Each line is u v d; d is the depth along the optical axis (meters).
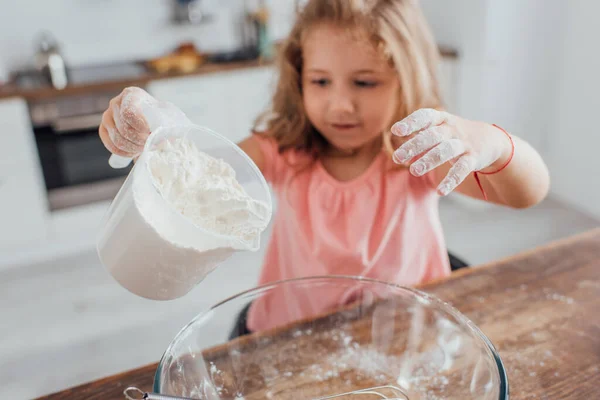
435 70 1.07
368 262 1.06
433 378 0.67
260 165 1.15
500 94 2.68
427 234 1.12
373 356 0.72
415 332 0.73
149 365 0.71
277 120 1.13
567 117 2.76
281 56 1.07
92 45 2.91
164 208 0.54
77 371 1.79
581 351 0.70
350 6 0.91
